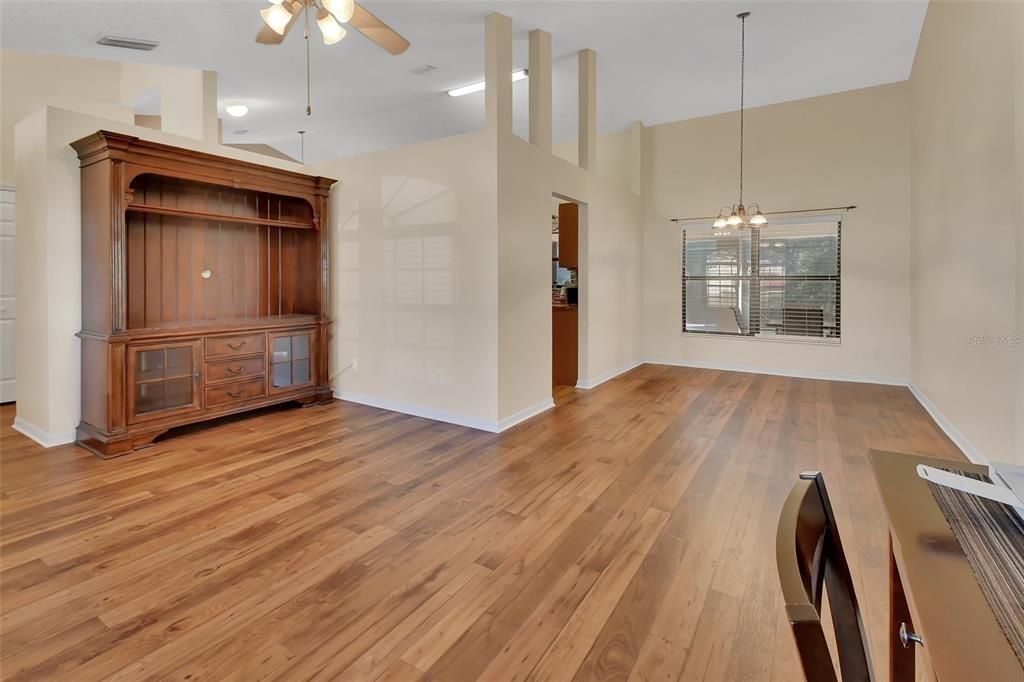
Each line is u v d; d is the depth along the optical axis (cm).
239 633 169
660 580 200
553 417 439
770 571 206
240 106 561
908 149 550
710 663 156
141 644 164
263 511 257
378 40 291
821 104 593
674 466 322
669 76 538
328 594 191
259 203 461
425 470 315
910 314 555
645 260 713
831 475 305
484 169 391
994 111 289
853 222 583
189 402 378
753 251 645
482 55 455
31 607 181
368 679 150
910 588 75
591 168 538
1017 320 260
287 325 444
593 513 257
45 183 339
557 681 150
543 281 457
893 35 460
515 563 212
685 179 679
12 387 474
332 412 450
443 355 423
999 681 56
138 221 386
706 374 637
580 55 487
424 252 429
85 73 529
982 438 312
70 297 351
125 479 296
